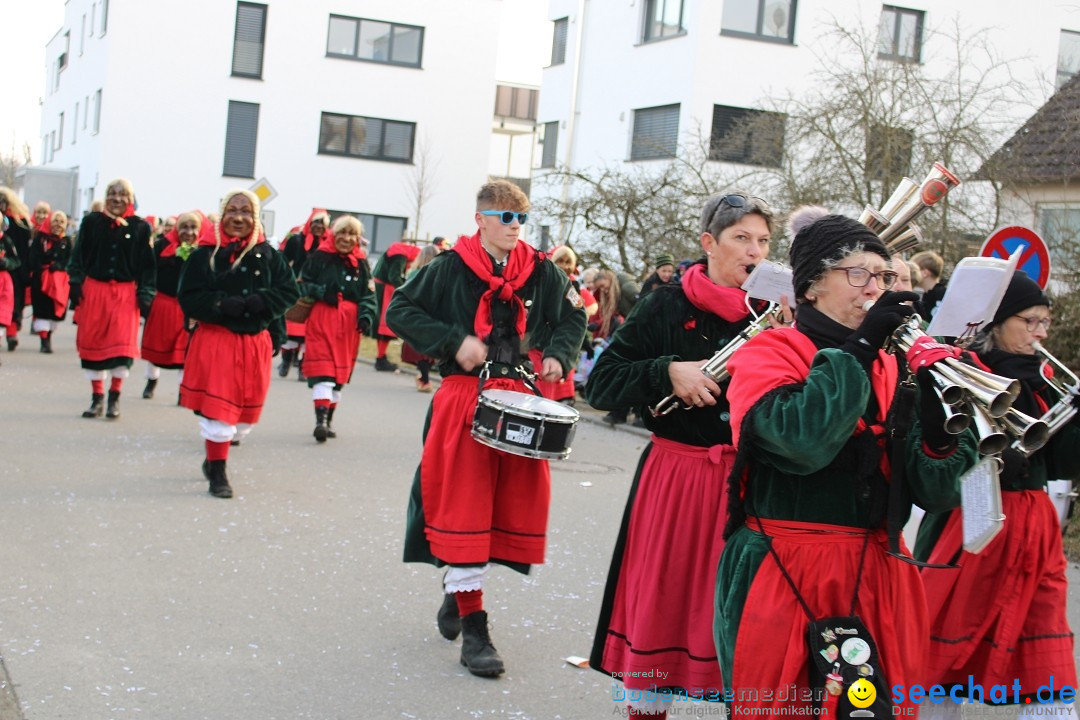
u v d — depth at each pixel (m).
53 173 37.50
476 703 4.60
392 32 33.72
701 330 3.92
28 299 18.03
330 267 10.38
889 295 2.73
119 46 31.70
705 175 19.91
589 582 6.43
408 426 11.81
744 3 23.64
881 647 2.85
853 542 2.86
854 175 14.09
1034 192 13.12
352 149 33.66
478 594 4.97
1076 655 5.44
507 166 47.94
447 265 5.01
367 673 4.85
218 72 32.38
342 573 6.29
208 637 5.16
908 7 23.95
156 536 6.77
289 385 14.60
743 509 2.99
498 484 4.98
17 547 6.35
